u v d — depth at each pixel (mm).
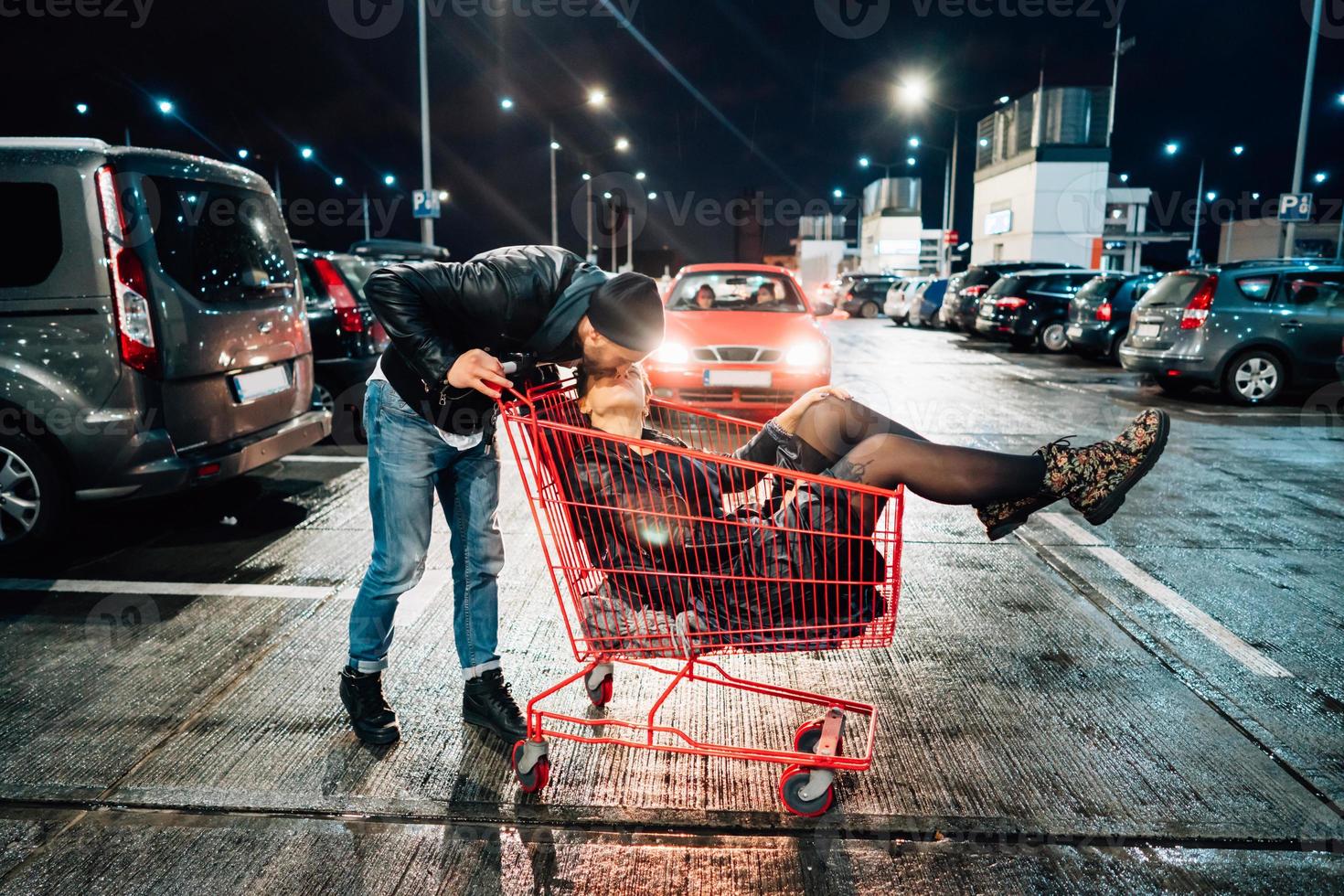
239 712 3145
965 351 18188
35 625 3893
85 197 4316
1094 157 34688
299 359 5840
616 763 2848
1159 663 3590
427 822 2523
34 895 2209
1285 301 10242
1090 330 14891
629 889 2256
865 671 3527
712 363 8539
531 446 2498
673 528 2504
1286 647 3734
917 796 2660
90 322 4367
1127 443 2674
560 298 2551
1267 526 5473
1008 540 5223
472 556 2941
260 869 2316
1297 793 2676
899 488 2500
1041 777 2762
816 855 2395
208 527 5336
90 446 4422
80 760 2826
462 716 3133
